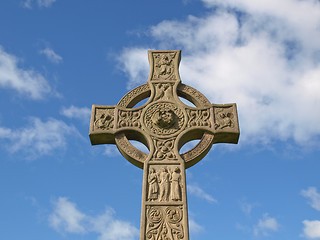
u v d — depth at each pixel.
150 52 8.41
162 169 6.88
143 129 7.34
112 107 7.64
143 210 6.44
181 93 7.92
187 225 6.29
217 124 7.42
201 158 7.25
